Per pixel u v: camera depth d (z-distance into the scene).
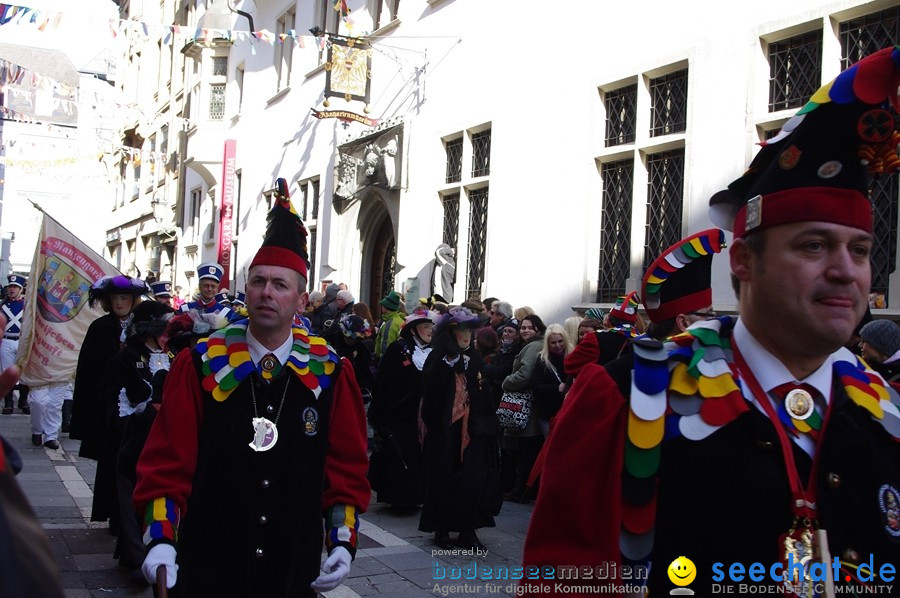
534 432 7.79
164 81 31.95
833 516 1.58
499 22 12.73
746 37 8.59
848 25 7.82
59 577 0.98
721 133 8.78
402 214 14.98
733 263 1.76
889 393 1.75
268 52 21.88
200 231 26.08
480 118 13.01
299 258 3.10
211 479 2.87
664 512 1.60
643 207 9.91
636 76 9.98
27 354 10.04
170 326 5.30
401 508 7.88
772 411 1.64
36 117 30.91
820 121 1.61
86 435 6.42
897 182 7.21
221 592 2.79
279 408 2.97
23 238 45.69
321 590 2.89
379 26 16.33
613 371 1.70
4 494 0.98
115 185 40.25
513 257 11.95
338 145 17.11
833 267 1.59
